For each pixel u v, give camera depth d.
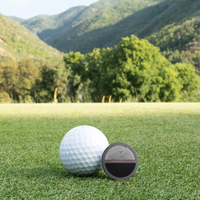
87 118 7.31
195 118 7.11
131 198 1.70
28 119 7.09
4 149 3.33
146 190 1.83
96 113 9.12
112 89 33.22
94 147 2.23
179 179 2.07
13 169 2.43
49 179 2.12
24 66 34.56
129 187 1.90
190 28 123.94
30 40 101.88
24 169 2.43
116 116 7.88
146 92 32.97
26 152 3.16
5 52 76.88
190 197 1.71
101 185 1.96
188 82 42.88
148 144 3.54
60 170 2.41
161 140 3.84
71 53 42.00
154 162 2.61
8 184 1.99
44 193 1.79
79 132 2.35
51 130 5.01
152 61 36.84
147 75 32.06
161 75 35.97
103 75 38.34
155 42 131.50
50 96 35.28
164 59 42.78
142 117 7.48
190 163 2.56
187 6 189.38
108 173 2.08
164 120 6.62
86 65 41.62
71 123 6.12
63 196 1.74
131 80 33.31
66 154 2.26
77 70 39.81
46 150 3.27
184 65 44.03
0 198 1.72
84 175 2.24
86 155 2.18
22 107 13.66
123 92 32.03
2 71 34.25
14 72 34.00
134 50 34.69
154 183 1.98
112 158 2.08
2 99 33.56
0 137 4.24
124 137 4.12
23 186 1.94
